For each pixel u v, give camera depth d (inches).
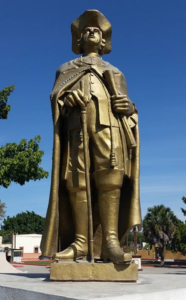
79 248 233.1
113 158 232.1
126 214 243.0
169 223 1654.8
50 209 228.8
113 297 147.3
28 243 2306.8
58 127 241.6
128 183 247.9
